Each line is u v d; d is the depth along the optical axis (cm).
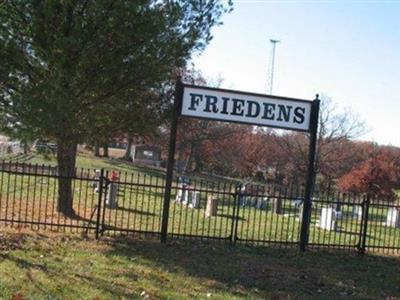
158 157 7106
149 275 844
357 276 1003
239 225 1784
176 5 1298
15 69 1155
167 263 947
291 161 5566
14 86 1189
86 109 1266
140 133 1460
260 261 1047
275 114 1158
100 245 1055
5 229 1134
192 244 1156
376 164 4475
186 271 900
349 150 5381
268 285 865
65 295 682
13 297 645
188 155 6203
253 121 1148
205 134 5569
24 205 1628
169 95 1443
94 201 1958
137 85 1291
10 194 1881
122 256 964
